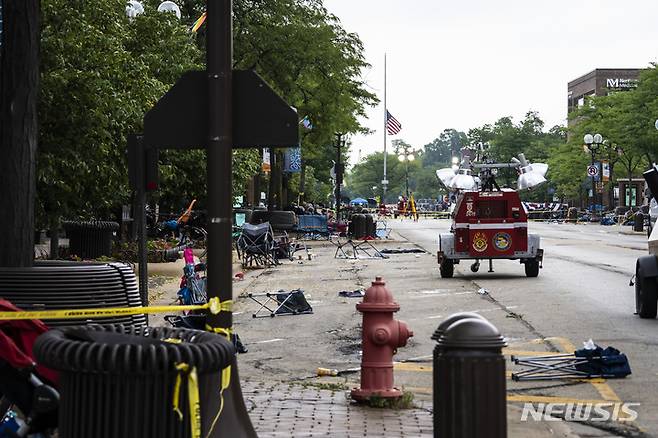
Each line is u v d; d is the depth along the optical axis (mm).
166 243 32500
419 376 11828
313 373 12062
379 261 32875
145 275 13492
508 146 129125
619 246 39875
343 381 11430
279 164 60531
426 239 49562
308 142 51312
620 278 24391
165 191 34031
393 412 9391
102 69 19281
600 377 11352
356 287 23156
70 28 18469
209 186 6758
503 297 20203
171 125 6879
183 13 43344
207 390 5613
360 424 8836
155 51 27609
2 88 9883
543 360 11961
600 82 150500
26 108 9875
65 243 36094
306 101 48469
